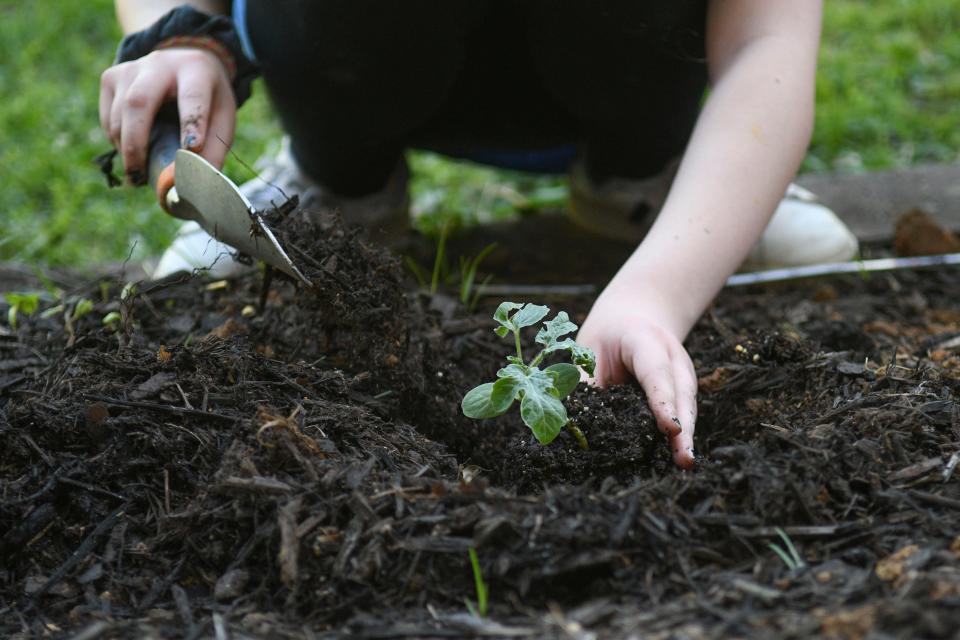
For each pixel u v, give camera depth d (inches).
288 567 39.3
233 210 44.6
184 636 38.4
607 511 39.6
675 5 53.4
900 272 64.6
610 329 46.8
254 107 89.5
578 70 57.4
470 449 49.4
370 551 39.2
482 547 39.0
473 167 82.1
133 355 47.1
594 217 68.0
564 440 44.9
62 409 44.1
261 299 50.6
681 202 49.1
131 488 42.9
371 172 64.1
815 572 38.3
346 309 47.3
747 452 41.2
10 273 64.9
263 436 41.8
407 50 55.9
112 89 51.1
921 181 75.1
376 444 44.2
